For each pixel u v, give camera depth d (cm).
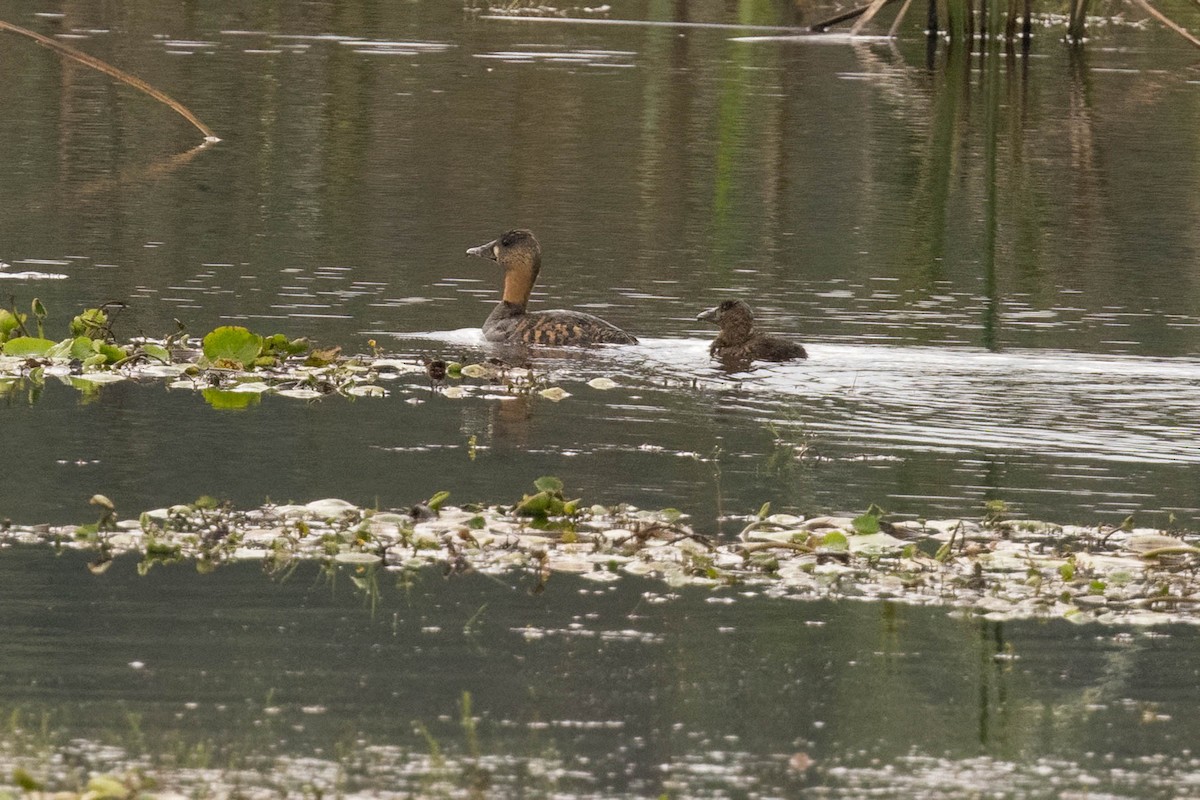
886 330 1858
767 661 946
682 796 779
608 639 975
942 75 3981
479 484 1273
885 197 2697
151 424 1430
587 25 4744
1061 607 1048
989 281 2116
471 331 1845
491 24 4703
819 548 1135
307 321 1855
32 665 909
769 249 2308
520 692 894
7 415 1446
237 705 865
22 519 1154
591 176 2800
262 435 1404
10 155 2816
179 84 3544
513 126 3225
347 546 1124
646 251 2280
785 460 1362
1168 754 837
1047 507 1247
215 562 1088
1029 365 1698
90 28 4241
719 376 1653
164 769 786
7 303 1855
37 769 780
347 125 3177
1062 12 5156
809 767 814
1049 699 905
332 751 813
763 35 4622
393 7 4981
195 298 1930
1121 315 1947
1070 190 2772
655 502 1238
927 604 1049
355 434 1415
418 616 1003
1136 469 1351
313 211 2464
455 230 2375
